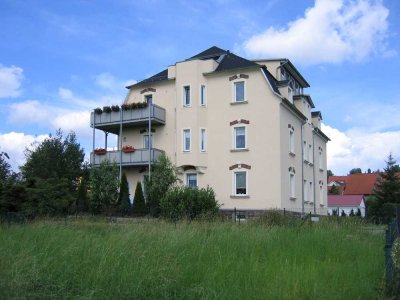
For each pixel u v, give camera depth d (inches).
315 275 292.7
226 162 1293.1
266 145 1250.0
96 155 1400.1
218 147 1310.3
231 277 269.3
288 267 308.2
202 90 1349.7
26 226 434.9
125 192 1184.2
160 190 1139.3
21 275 235.6
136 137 1443.2
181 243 340.5
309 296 253.9
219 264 292.7
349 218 772.6
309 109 1633.9
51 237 334.3
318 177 1708.9
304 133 1528.1
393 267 288.5
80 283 240.2
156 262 272.4
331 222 701.3
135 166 1379.2
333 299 255.3
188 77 1350.9
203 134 1336.1
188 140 1344.7
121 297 229.8
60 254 276.4
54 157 1504.7
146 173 1365.7
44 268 253.3
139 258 270.1
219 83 1331.2
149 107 1344.7
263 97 1266.0
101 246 296.8
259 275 280.7
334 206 2822.3
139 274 247.4
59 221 545.0
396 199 2212.1
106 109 1405.0
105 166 1198.3
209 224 565.0
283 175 1253.7
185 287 248.2
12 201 730.8
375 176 3548.2
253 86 1283.2
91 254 277.4
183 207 939.3
